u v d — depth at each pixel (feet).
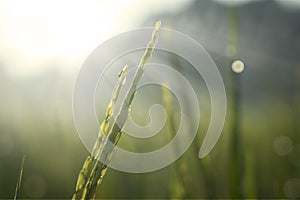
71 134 9.25
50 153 9.50
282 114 10.55
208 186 4.80
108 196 7.36
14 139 10.05
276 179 7.87
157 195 7.79
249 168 5.08
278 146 9.31
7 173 9.69
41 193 9.50
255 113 10.82
